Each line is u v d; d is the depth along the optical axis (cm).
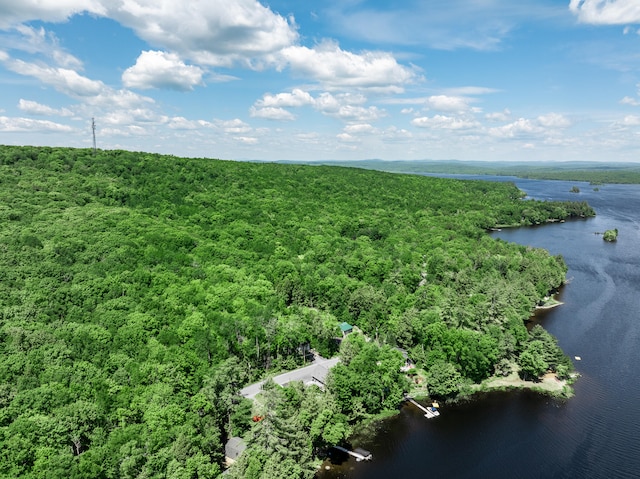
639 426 10812
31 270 13875
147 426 8538
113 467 7588
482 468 9488
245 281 16200
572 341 14988
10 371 9362
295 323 13288
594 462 9638
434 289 17000
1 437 7644
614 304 18200
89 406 8538
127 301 13350
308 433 9512
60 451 7694
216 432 9088
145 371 10031
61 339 10862
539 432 10619
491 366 12938
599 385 12494
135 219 19700
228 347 12375
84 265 15075
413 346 13912
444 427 10838
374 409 11238
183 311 13350
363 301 15788
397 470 9438
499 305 14562
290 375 12400
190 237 19138
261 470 7944
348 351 12250
